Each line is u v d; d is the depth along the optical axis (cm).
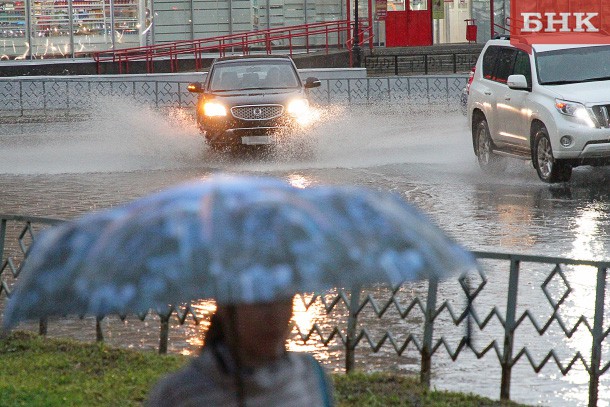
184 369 688
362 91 9206
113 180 4712
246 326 673
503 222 3394
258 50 11456
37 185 4559
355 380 1603
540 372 1747
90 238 634
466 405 1475
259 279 605
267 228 623
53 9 10625
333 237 628
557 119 4216
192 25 11262
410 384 1587
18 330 1955
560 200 3884
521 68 4541
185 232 619
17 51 10531
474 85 4906
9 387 1542
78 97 8862
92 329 2091
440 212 3625
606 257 2778
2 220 2005
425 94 9219
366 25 11944
